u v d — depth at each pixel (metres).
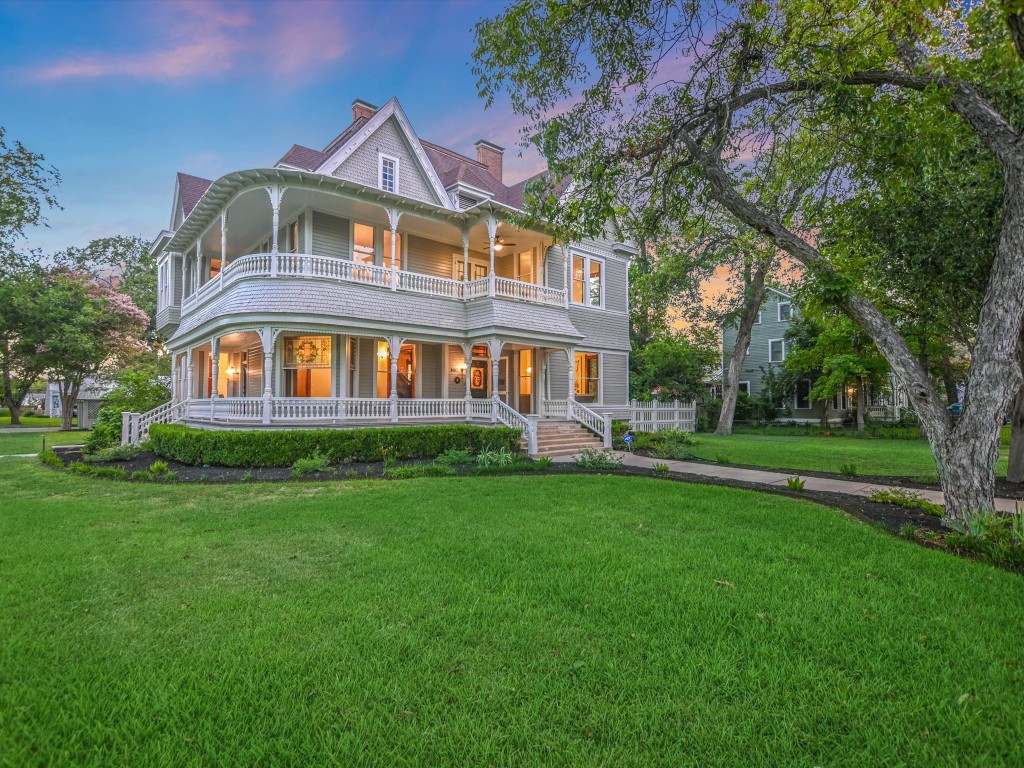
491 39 7.36
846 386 27.61
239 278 13.12
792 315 31.14
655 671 2.79
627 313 22.14
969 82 6.30
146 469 11.17
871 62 6.45
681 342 30.09
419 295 15.24
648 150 8.28
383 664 2.85
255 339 17.09
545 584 4.09
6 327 24.77
